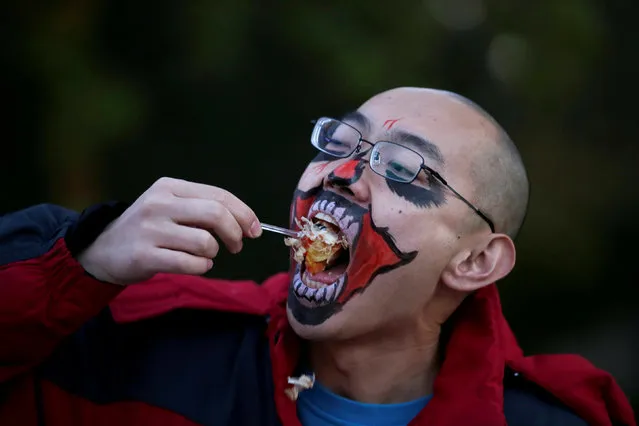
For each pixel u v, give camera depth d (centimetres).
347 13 767
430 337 269
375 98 275
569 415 268
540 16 867
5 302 229
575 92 926
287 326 267
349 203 255
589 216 958
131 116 691
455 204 258
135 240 226
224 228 226
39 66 664
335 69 740
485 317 268
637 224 977
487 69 882
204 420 255
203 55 742
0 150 730
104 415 256
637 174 984
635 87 975
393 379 266
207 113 812
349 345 261
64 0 688
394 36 776
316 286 254
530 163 945
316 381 267
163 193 230
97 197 701
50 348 238
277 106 818
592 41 878
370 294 253
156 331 272
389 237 252
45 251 246
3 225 262
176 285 282
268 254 808
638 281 982
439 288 265
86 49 696
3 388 249
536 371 274
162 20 745
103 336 267
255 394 261
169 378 261
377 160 255
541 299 952
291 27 745
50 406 254
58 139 667
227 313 279
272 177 837
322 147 269
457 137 263
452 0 875
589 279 949
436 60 839
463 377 258
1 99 707
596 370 277
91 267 234
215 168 830
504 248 271
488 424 246
